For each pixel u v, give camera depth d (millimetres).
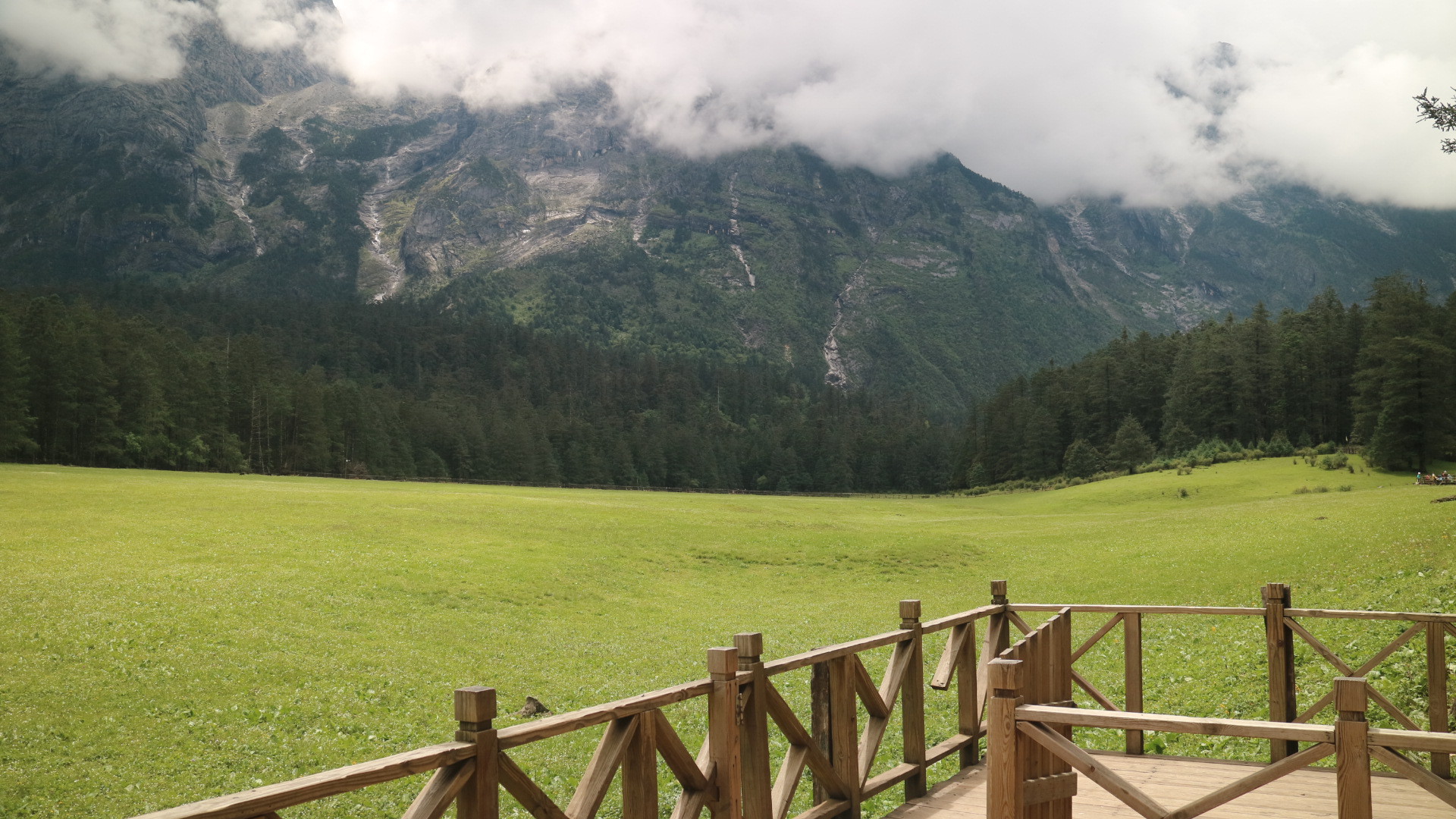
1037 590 37125
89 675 18000
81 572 27641
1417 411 88750
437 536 41031
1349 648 15805
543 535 44250
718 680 5277
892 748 13961
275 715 16500
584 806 4230
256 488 54906
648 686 20203
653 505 68938
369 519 43719
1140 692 9195
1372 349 102688
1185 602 31375
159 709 16453
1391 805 7250
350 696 18062
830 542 47719
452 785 3561
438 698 18469
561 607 30406
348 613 25875
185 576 28203
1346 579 27672
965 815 7059
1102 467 128875
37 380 100125
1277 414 124312
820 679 6594
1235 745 11898
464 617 27219
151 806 12148
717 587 37406
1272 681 9273
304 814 11633
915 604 7699
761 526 52375
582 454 180500
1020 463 150625
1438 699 8531
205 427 119000
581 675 21203
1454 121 21469
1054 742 4305
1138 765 8609
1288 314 142125
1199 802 4023
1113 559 41250
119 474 69812
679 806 5012
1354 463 94750
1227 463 106375
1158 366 144500
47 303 104250
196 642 20969
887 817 7027
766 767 5520
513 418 192250
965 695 8664
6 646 19422
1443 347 88188
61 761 13742
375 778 3297
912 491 196750
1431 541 28516
